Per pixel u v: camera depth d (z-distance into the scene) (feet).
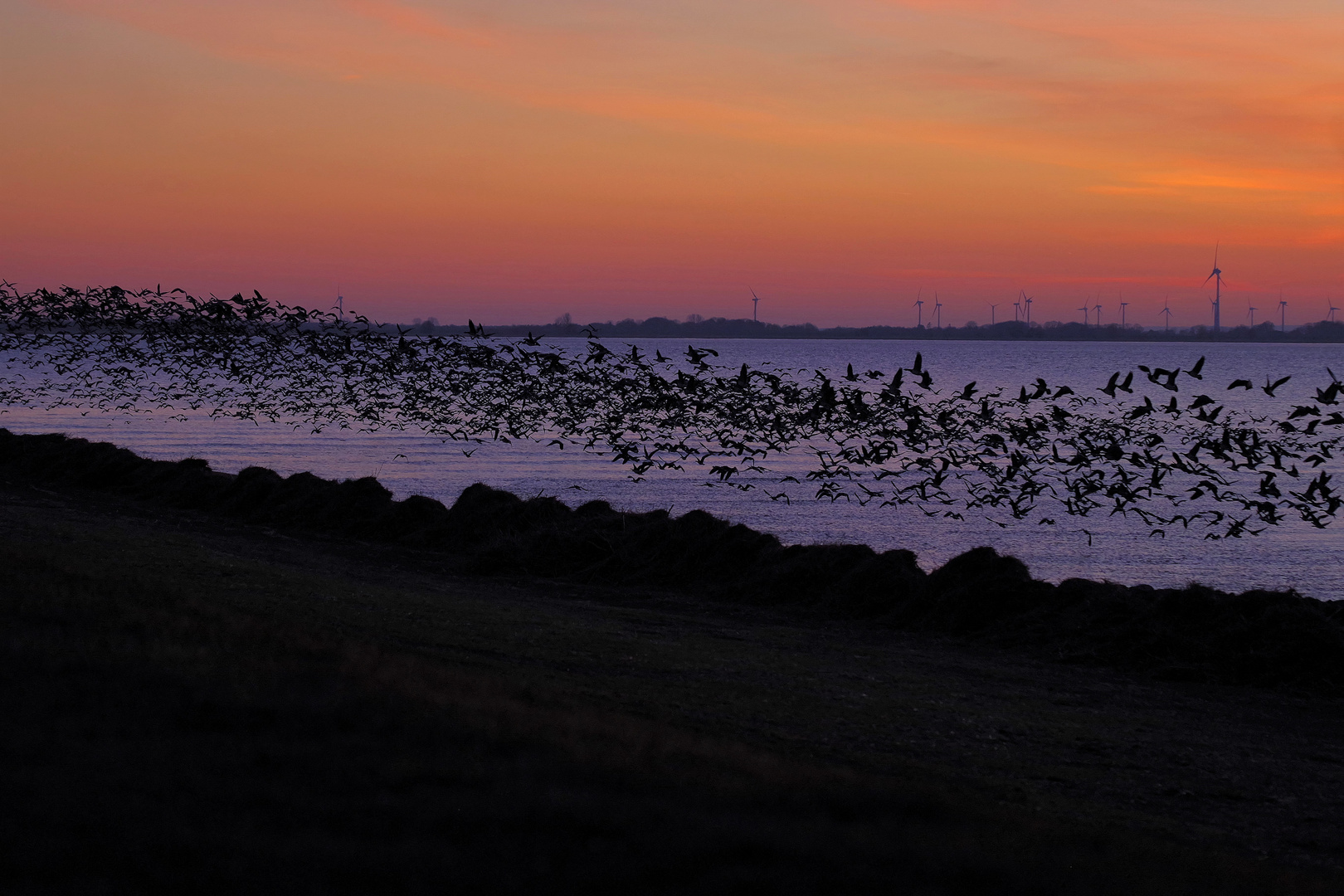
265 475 138.10
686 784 36.50
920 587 94.32
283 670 46.11
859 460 105.81
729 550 106.93
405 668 51.78
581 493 209.87
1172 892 32.48
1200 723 65.16
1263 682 75.77
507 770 35.55
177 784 30.83
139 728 35.68
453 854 28.30
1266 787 51.44
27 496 132.57
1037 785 48.14
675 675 63.98
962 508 203.72
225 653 48.34
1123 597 85.87
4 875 24.44
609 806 32.50
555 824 30.73
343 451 264.11
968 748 53.52
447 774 34.40
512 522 117.39
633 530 112.68
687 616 92.84
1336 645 75.77
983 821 36.70
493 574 108.37
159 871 25.35
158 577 73.46
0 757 31.14
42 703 36.76
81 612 52.19
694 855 29.50
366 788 32.50
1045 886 30.68
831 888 28.58
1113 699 70.03
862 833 32.63
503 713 43.73
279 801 30.68
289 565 96.89
